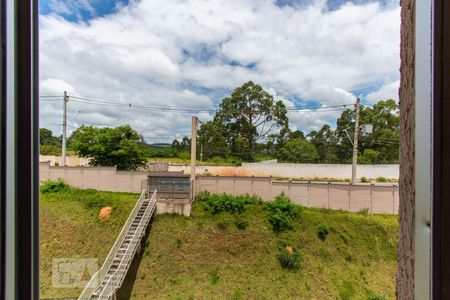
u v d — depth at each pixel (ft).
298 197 63.57
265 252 52.75
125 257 45.55
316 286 46.80
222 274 49.16
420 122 3.93
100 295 35.58
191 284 47.37
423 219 3.87
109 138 75.92
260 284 47.24
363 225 54.75
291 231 55.98
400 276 4.79
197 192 66.39
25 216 3.89
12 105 3.75
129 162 78.89
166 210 58.85
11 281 3.73
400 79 4.93
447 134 3.38
